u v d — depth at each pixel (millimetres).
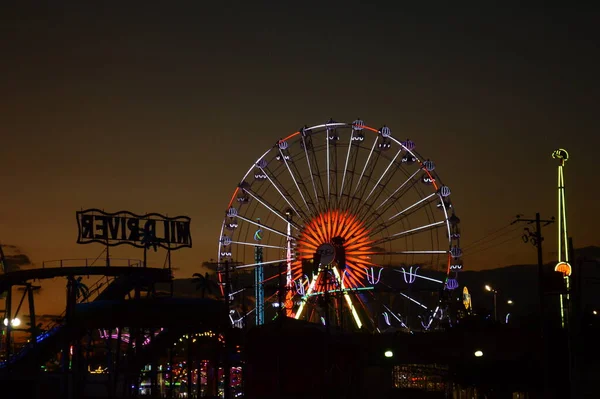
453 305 101438
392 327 99312
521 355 77188
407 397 85938
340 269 98438
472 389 84062
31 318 80250
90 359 105562
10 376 71375
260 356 84688
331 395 79750
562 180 94000
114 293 83625
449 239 102500
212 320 82812
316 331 84875
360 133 106000
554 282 67375
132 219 89250
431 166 104812
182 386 125750
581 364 69938
